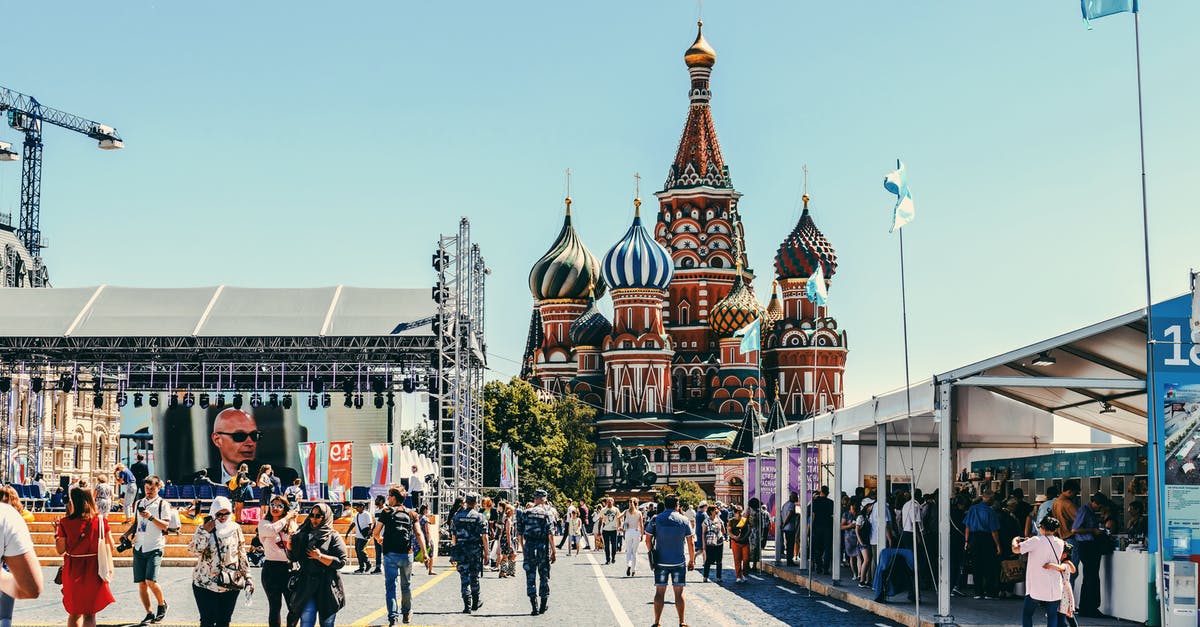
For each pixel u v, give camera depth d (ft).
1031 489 96.43
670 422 535.60
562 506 388.16
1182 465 63.31
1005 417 94.48
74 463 308.19
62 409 298.15
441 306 151.02
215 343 159.94
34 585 33.76
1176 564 59.98
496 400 396.98
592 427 522.88
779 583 103.71
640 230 547.08
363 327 159.63
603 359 568.00
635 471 522.88
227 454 179.52
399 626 66.85
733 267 569.23
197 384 179.01
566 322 579.89
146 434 183.52
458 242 153.48
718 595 90.07
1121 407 83.25
